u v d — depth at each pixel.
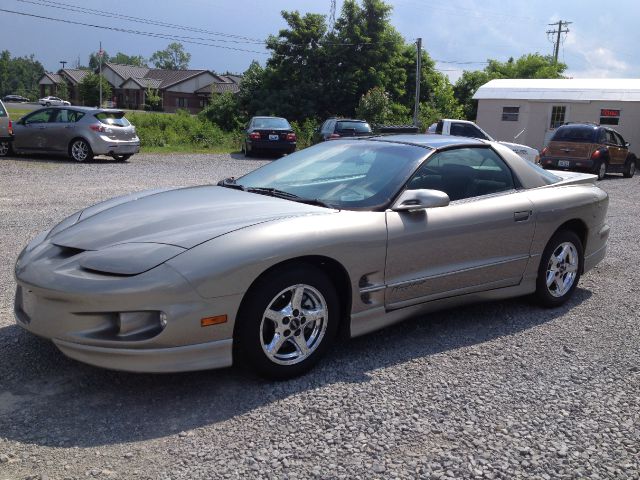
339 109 37.97
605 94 25.14
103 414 2.99
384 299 3.79
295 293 3.37
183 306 3.00
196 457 2.64
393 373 3.57
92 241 3.33
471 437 2.90
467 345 4.08
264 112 37.19
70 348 3.06
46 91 107.62
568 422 3.09
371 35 38.28
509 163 4.72
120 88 89.56
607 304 5.14
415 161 4.13
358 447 2.77
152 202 3.90
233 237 3.21
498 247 4.37
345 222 3.58
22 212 8.08
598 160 17.28
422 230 3.88
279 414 3.04
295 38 37.94
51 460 2.58
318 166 4.37
